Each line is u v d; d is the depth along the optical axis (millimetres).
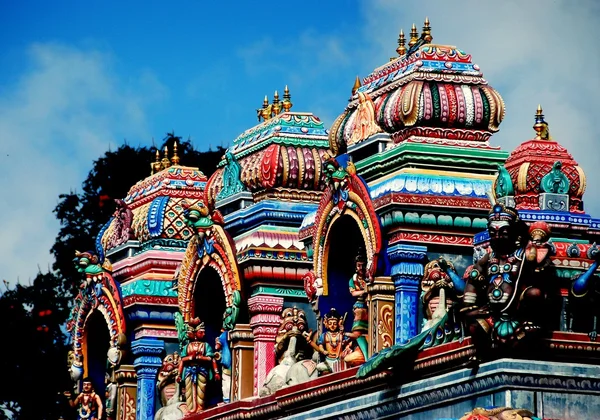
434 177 25109
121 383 32906
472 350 21516
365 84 27312
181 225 33250
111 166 48781
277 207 29047
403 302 24641
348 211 25578
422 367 22484
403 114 25594
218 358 29781
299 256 28719
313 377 26391
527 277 20953
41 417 46156
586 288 21734
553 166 22922
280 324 28281
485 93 25797
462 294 22109
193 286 30031
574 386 21250
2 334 46094
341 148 27078
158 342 32625
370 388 23578
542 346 21141
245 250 28672
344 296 26562
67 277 48125
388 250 24875
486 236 23297
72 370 34500
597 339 21344
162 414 30297
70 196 48719
